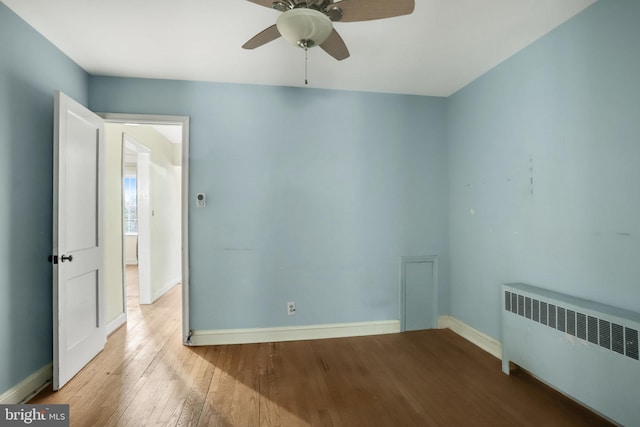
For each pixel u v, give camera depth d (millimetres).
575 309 1792
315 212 3051
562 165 2070
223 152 2908
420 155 3273
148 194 4188
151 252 4223
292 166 3016
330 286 3070
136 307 4020
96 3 1825
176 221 5445
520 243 2410
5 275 1867
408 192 3238
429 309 3295
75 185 2332
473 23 2037
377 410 1920
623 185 1731
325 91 3084
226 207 2908
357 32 2125
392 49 2354
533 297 2074
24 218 2027
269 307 2965
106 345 2844
